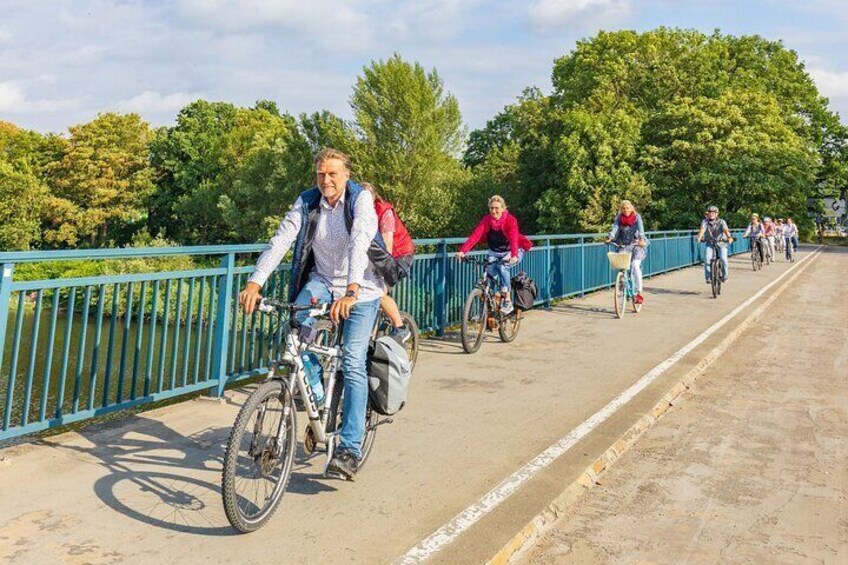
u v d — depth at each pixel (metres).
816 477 4.14
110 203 56.12
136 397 4.81
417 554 2.98
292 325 3.38
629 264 10.34
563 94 52.84
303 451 4.30
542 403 5.54
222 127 63.72
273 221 46.56
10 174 49.19
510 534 3.18
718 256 13.60
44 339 14.88
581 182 41.28
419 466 4.07
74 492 3.53
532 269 11.15
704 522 3.50
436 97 45.34
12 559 2.83
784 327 10.08
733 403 5.85
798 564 3.07
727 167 41.94
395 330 5.38
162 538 3.07
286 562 2.89
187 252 4.93
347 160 3.64
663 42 50.22
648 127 45.81
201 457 4.11
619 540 3.29
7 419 3.93
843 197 70.56
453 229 45.28
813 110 56.03
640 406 5.47
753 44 52.16
